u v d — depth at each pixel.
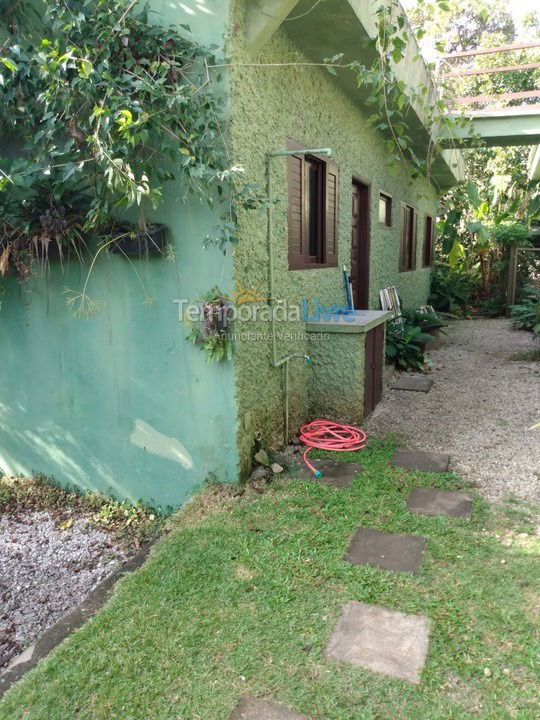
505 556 2.31
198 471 3.24
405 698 1.59
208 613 2.03
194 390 3.14
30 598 2.70
